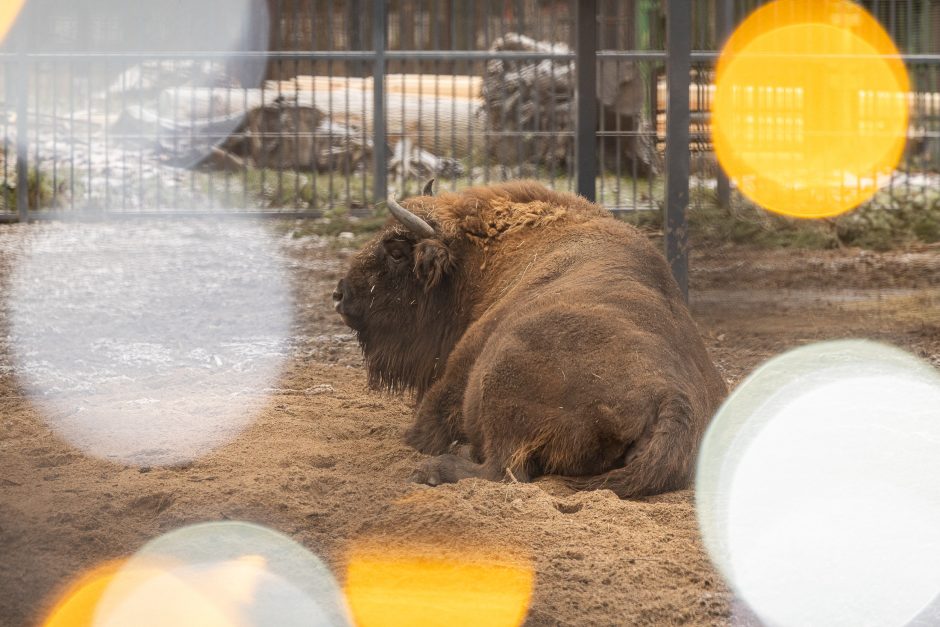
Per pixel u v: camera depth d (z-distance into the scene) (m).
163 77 42.59
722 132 30.55
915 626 8.16
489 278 13.43
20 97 34.12
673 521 10.11
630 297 11.78
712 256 26.30
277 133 39.53
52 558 8.82
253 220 34.34
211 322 21.17
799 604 8.51
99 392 15.98
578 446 11.00
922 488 11.05
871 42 38.03
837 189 33.88
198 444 12.95
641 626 8.13
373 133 34.72
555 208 13.63
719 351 18.58
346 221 32.78
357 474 11.84
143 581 8.53
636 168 33.53
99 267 26.89
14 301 22.70
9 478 11.30
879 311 22.02
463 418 12.09
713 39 29.14
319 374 17.31
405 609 8.19
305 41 42.66
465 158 39.38
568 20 38.97
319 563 8.94
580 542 9.45
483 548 9.25
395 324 13.95
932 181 37.81
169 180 37.78
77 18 43.47
